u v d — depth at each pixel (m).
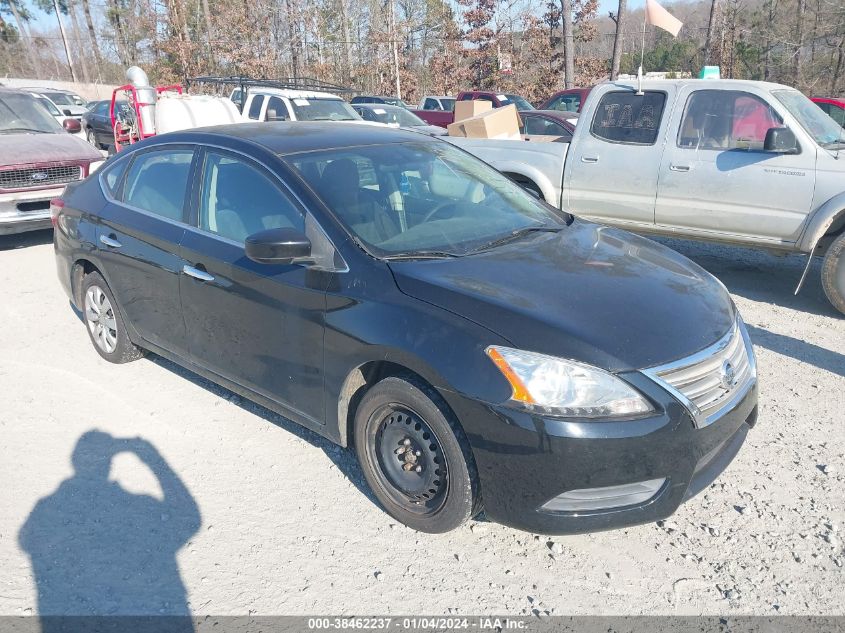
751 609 2.79
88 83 53.12
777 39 25.58
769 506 3.41
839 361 5.09
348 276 3.31
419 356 2.97
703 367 2.95
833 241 5.86
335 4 35.44
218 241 3.91
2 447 4.04
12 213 8.20
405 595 2.90
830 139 6.22
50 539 3.27
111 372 5.00
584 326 2.89
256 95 13.95
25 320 6.12
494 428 2.80
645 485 2.86
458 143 8.20
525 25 30.91
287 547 3.19
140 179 4.60
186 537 3.27
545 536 3.23
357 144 4.15
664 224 6.88
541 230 3.94
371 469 3.38
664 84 6.77
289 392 3.67
